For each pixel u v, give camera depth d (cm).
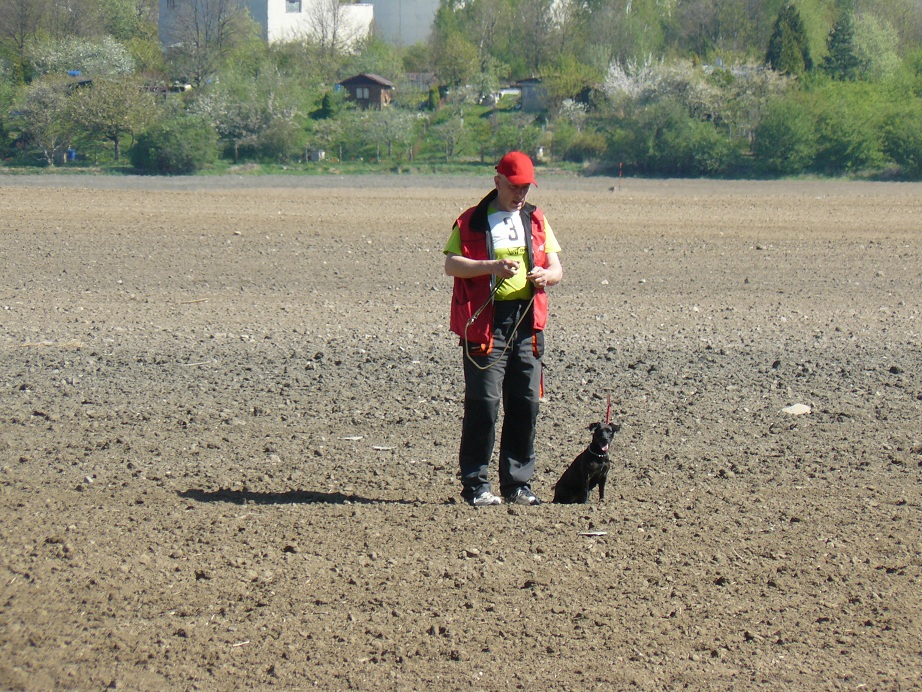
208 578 2161
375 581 2150
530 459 2811
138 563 2228
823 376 4400
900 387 4225
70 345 4916
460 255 2591
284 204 11900
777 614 2020
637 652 1864
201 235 9106
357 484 2939
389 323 5550
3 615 1992
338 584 2138
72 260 7688
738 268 7762
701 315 5884
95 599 2062
